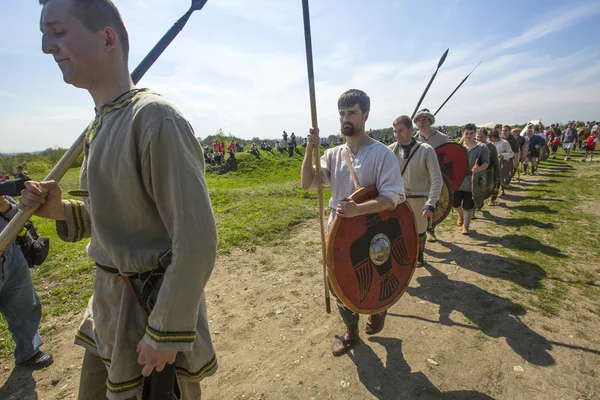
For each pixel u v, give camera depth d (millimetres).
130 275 1261
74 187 15844
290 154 32281
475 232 5988
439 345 2945
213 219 1131
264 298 3861
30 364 2816
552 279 4051
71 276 4508
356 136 2604
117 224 1229
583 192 8805
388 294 2715
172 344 1072
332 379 2600
